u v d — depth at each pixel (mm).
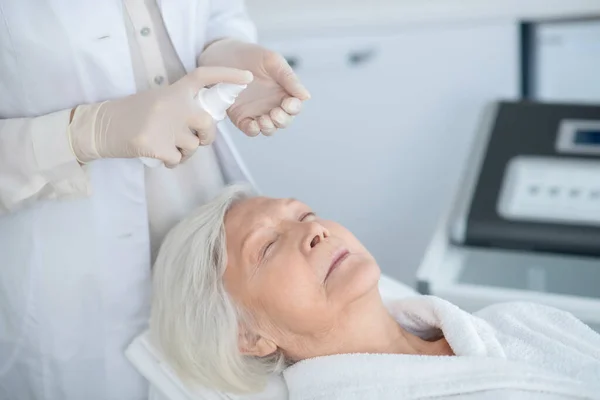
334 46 2027
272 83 1297
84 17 1190
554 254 1554
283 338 1248
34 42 1187
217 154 1434
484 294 1441
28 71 1205
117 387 1421
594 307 1374
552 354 1194
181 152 1197
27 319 1338
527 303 1319
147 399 1449
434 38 1970
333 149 2127
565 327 1262
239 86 1163
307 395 1192
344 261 1197
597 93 1946
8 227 1289
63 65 1204
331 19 2012
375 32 1996
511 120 1783
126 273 1343
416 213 2135
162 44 1316
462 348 1188
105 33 1207
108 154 1165
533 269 1603
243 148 2180
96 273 1326
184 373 1270
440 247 1577
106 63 1221
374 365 1167
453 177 2070
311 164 2158
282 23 2039
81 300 1342
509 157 1698
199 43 1385
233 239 1264
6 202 1208
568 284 1587
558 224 1549
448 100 2016
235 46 1339
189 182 1414
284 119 1264
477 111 2010
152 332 1331
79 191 1213
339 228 1271
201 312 1252
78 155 1173
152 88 1256
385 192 2137
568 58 1925
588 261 1573
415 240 2164
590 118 1746
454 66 1984
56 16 1179
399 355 1174
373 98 2055
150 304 1394
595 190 1588
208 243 1269
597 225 1532
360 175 2137
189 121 1153
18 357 1384
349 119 2090
